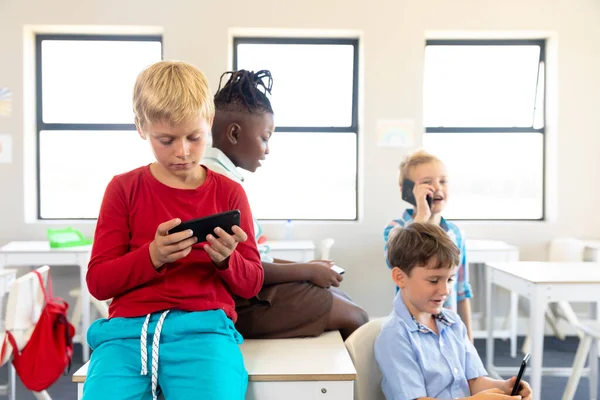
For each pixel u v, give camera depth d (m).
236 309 1.49
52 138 3.99
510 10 3.80
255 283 1.23
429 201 2.02
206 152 1.51
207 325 1.10
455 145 4.08
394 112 3.80
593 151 3.86
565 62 3.83
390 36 3.79
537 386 2.17
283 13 3.75
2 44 3.71
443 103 4.10
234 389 1.04
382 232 3.84
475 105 4.10
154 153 1.08
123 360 1.06
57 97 3.99
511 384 1.28
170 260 1.05
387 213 3.83
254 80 1.57
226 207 1.21
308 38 3.98
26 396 2.65
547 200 4.02
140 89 1.08
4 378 2.94
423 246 1.30
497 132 4.07
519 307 3.90
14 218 3.76
